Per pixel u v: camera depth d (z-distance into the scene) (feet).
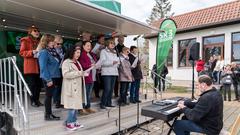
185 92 37.09
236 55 42.01
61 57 15.38
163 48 26.48
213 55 41.96
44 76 13.38
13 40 21.15
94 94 21.93
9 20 20.02
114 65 17.51
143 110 13.05
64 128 14.33
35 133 13.12
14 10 17.15
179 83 50.01
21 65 21.26
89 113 16.34
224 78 31.55
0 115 14.79
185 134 13.21
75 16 18.34
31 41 15.58
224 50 43.21
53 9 16.52
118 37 21.12
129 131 17.69
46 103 14.02
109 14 17.04
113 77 17.71
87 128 14.87
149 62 55.93
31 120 13.74
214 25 43.78
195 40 47.78
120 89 19.21
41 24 21.53
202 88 12.44
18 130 12.57
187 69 48.57
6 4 15.66
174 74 51.13
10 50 20.94
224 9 45.68
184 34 49.26
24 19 19.77
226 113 23.47
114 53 17.74
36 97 15.93
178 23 51.80
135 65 19.92
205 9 49.90
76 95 13.67
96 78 18.94
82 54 15.64
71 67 13.74
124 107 18.99
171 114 12.36
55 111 15.07
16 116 13.20
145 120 19.81
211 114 11.99
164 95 33.37
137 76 20.51
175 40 50.75
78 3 14.53
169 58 52.60
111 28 22.89
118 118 17.31
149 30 23.59
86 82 15.65
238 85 32.30
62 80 14.58
